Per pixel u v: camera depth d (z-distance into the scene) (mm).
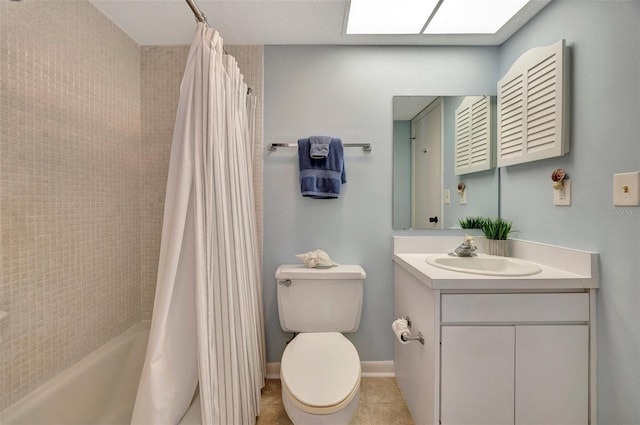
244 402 1218
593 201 1155
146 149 1782
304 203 1812
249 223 1458
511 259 1518
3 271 1012
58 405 1132
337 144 1692
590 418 1153
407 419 1458
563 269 1267
